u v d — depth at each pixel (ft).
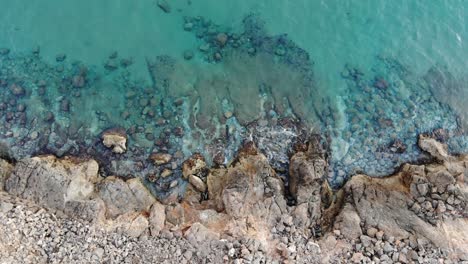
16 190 43.86
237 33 53.78
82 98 50.42
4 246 39.40
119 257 40.68
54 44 52.31
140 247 41.34
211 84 51.62
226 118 50.01
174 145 48.65
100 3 53.83
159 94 50.93
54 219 42.24
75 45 52.42
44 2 53.52
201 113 50.19
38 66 51.55
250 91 51.47
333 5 55.01
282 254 41.45
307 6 54.80
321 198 45.70
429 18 54.95
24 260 38.99
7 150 47.75
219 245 41.29
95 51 52.37
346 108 51.29
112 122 49.44
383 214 43.70
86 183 44.65
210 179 46.57
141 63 52.24
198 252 41.11
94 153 47.75
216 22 54.08
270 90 51.62
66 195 43.16
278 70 52.54
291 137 49.49
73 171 44.73
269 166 46.57
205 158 48.24
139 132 49.03
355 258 41.65
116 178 46.26
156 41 53.06
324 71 52.80
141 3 53.98
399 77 52.90
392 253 41.93
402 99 51.88
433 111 51.39
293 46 53.62
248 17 54.29
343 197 45.98
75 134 48.67
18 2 53.26
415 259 41.50
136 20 53.57
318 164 45.88
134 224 42.55
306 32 54.13
